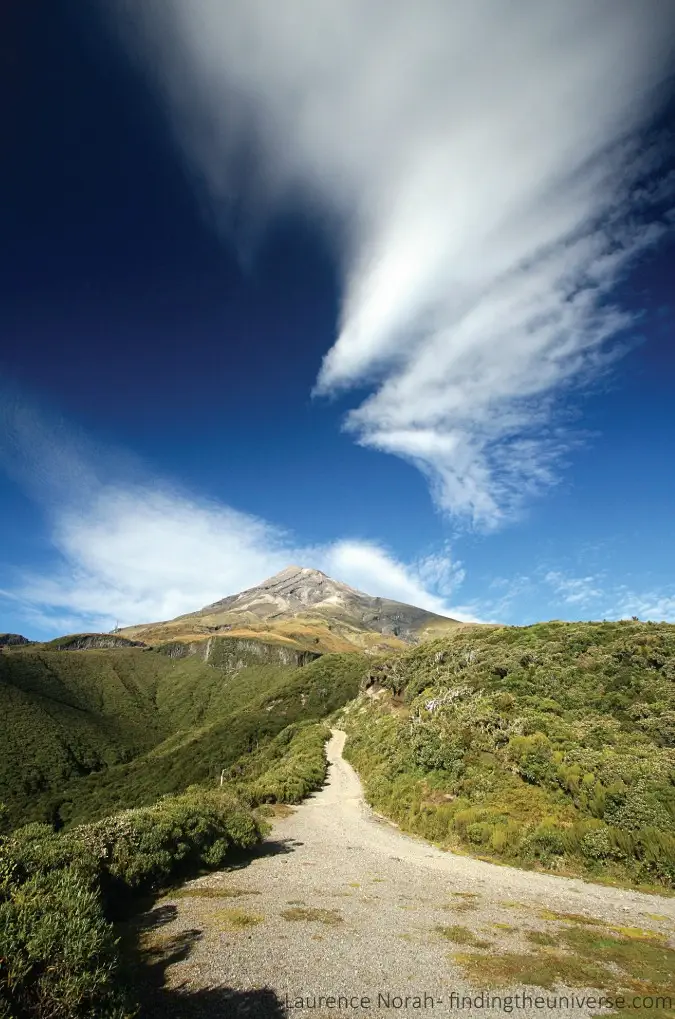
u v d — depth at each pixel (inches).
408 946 353.7
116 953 257.0
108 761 4116.6
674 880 563.8
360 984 288.8
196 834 589.3
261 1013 249.6
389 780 1162.6
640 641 1322.6
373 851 736.3
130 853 482.0
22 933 214.4
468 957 336.2
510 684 1262.3
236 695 6127.0
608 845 623.2
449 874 605.3
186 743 3661.4
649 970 323.6
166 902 450.6
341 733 2415.1
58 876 309.0
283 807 1150.3
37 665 5777.6
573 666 1279.5
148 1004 253.1
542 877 596.7
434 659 2010.3
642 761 774.5
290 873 590.9
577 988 294.0
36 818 2780.5
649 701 1051.9
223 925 384.5
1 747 3693.4
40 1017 199.9
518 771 857.5
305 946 346.0
